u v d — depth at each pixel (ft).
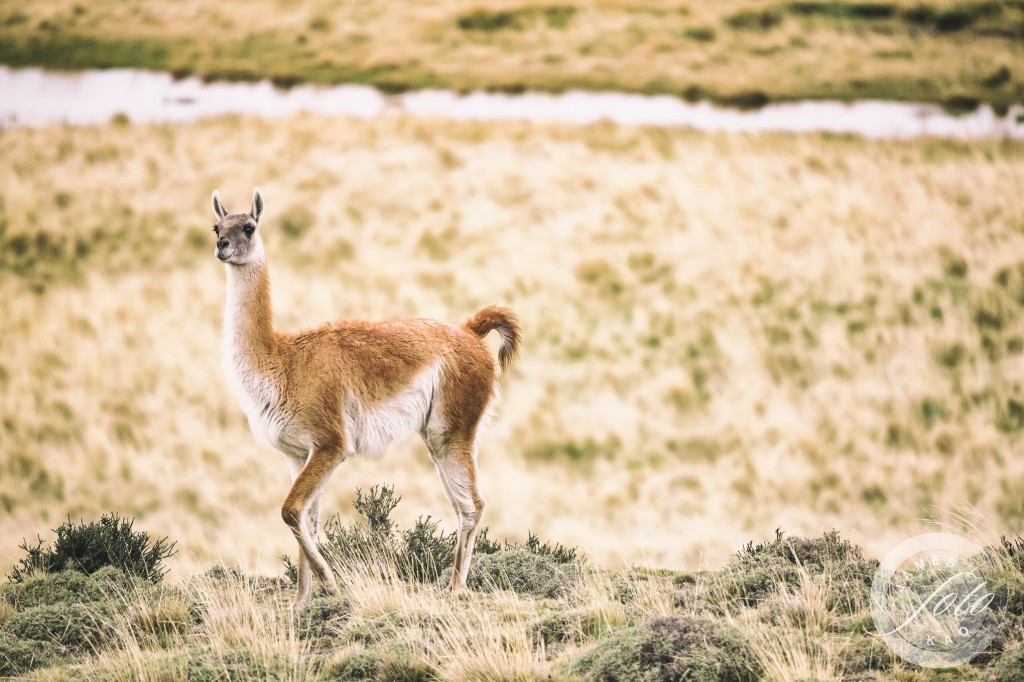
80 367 292.61
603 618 94.94
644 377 299.79
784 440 272.51
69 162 409.69
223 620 97.30
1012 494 246.47
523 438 273.95
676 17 580.30
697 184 408.67
